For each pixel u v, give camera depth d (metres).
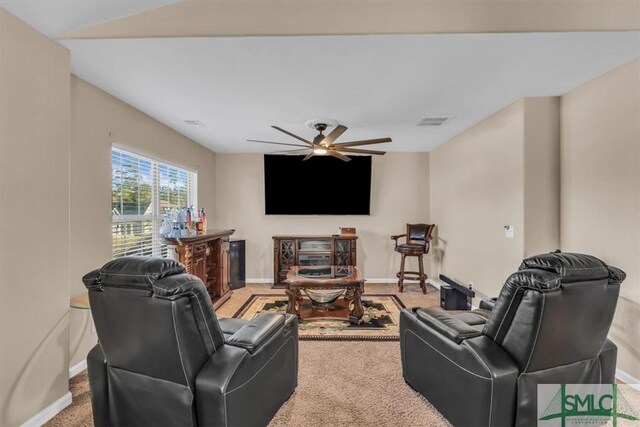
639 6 1.85
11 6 1.63
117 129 2.88
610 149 2.40
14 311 1.67
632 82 2.23
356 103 3.03
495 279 3.45
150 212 3.50
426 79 2.51
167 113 3.31
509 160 3.16
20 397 1.69
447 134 4.26
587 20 1.86
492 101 3.03
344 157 3.83
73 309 2.33
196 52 2.09
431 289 4.93
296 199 5.30
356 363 2.54
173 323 1.32
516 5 1.86
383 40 1.95
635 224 2.21
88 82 2.53
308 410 1.93
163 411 1.46
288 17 1.88
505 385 1.47
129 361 1.50
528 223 2.96
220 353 1.48
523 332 1.46
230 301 4.28
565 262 1.44
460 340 1.65
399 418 1.86
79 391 2.12
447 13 1.87
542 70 2.37
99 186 2.65
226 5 1.88
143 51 2.07
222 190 5.39
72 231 2.37
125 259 1.43
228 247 4.47
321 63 2.25
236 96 2.85
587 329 1.52
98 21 1.86
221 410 1.36
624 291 2.28
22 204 1.71
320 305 3.76
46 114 1.85
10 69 1.65
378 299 4.35
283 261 5.14
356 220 5.44
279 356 1.85
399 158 5.42
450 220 4.57
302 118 3.50
